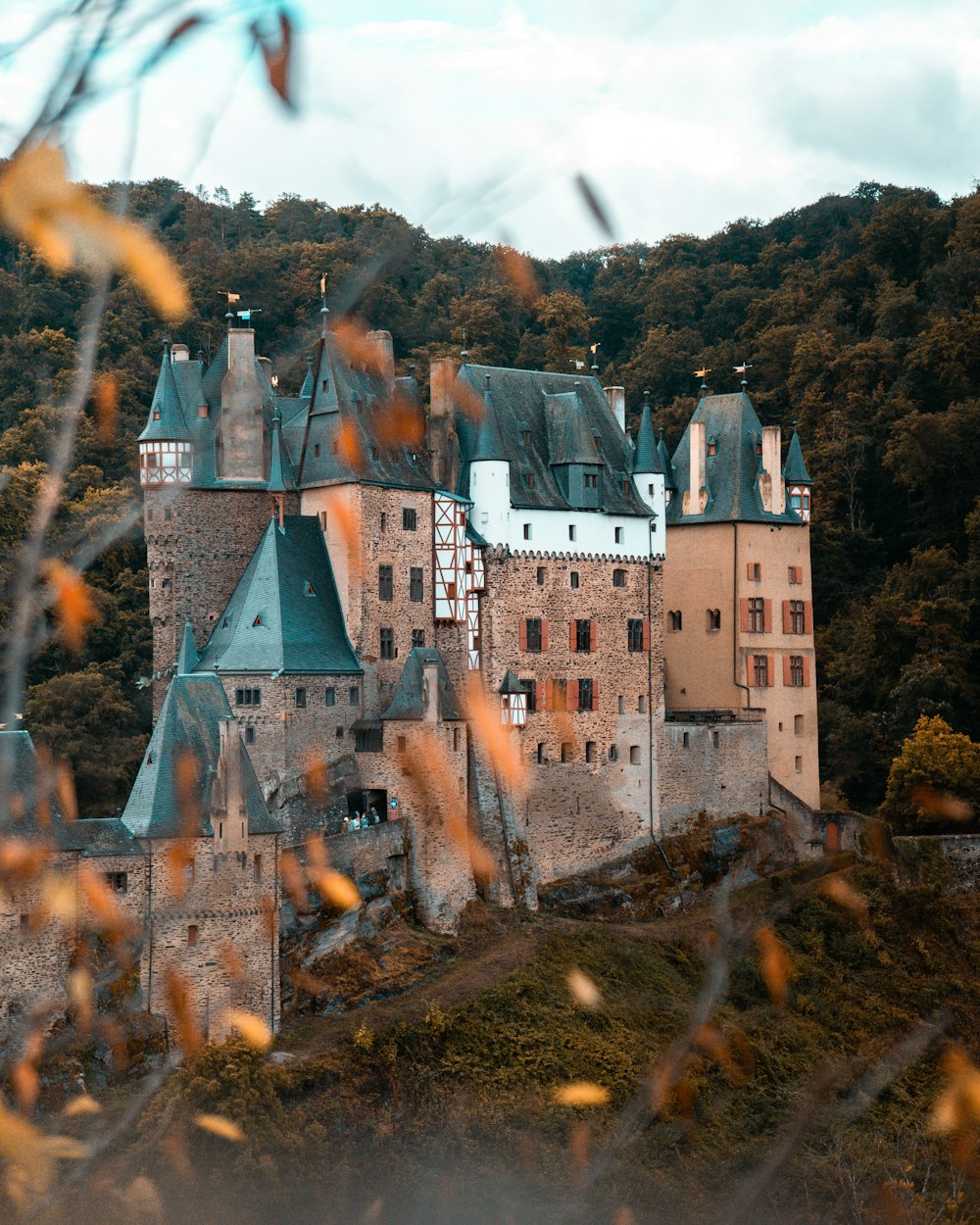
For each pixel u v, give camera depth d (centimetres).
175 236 8881
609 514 8731
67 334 7575
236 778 6344
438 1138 5759
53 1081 5222
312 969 6588
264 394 8062
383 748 7450
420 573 8062
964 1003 7912
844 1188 4506
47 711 7806
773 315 15250
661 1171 4369
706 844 8719
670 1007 7125
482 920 7550
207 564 7862
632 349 16062
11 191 557
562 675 8438
